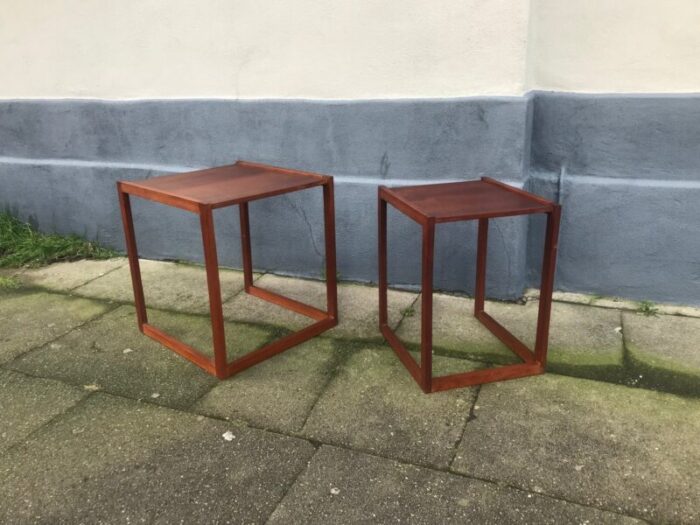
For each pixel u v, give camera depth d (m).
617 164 2.87
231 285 3.41
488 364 2.51
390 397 2.31
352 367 2.53
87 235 3.98
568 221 2.99
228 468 1.97
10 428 2.20
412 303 3.09
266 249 3.51
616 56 2.75
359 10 2.92
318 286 3.36
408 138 3.02
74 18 3.53
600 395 2.28
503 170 2.89
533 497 1.80
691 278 2.88
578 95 2.84
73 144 3.82
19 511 1.82
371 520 1.74
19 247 3.91
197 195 2.39
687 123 2.71
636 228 2.89
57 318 3.06
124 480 1.93
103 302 3.24
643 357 2.51
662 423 2.11
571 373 2.42
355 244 3.29
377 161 3.12
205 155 3.48
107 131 3.69
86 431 2.17
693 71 2.66
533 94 2.92
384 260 2.68
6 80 3.88
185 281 3.48
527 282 3.19
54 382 2.49
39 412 2.29
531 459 1.96
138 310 2.86
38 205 4.03
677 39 2.64
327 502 1.81
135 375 2.53
